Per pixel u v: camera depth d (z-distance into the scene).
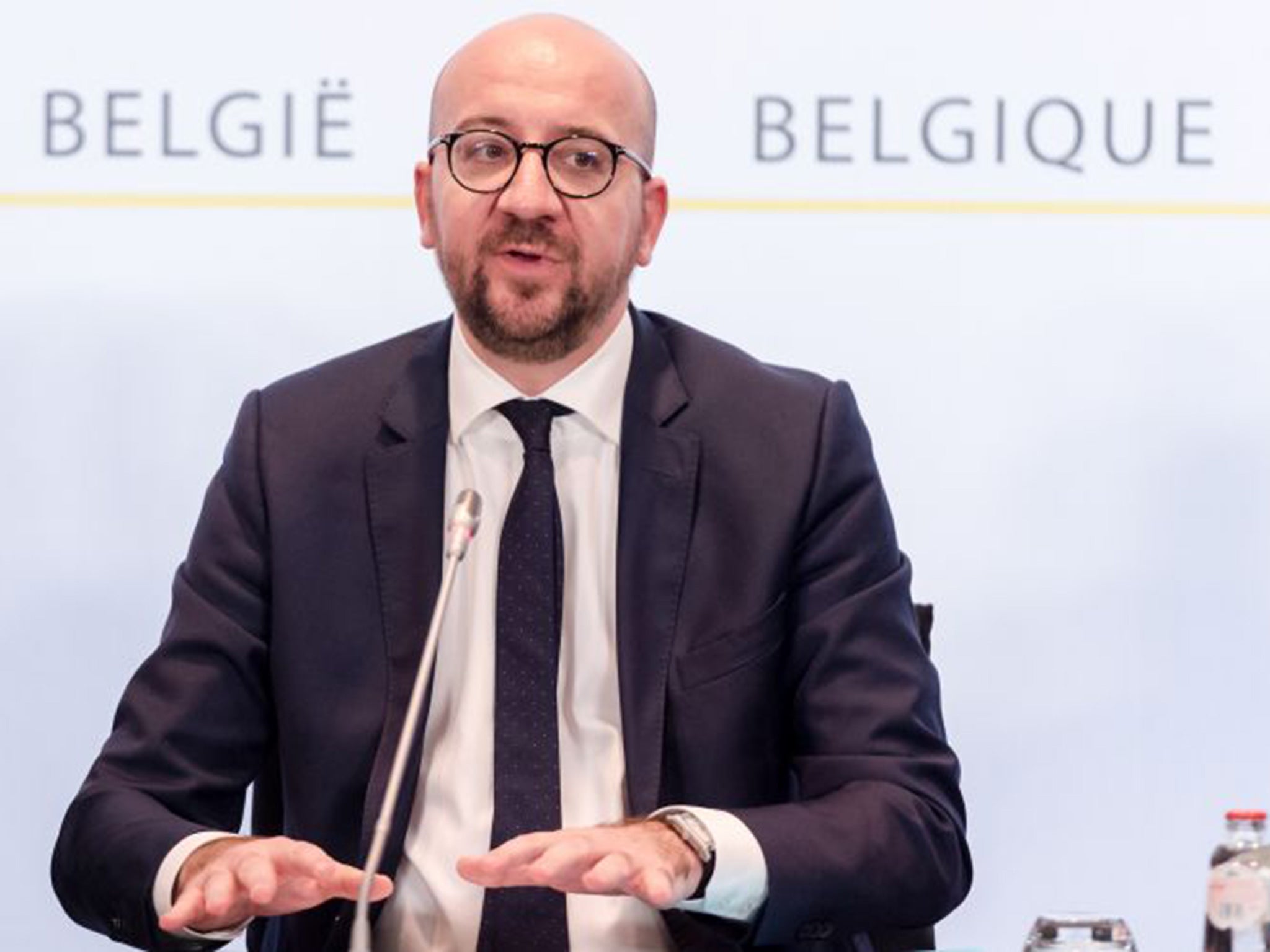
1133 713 13.71
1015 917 13.63
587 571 9.07
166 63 13.55
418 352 9.41
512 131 8.95
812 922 8.39
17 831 13.47
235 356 13.57
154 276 13.57
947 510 13.69
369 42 13.60
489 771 8.80
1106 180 13.73
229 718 9.13
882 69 13.66
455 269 9.00
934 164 13.69
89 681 13.52
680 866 7.95
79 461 13.52
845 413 9.37
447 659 8.95
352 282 13.59
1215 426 13.75
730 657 8.89
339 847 8.87
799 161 13.63
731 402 9.29
